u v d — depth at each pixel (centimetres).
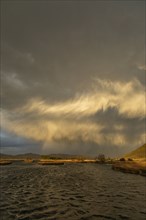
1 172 6128
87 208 1736
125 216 1497
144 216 1498
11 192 2608
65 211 1645
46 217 1484
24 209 1719
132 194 2394
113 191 2619
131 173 5216
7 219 1444
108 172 5800
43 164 11806
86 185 3206
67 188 2912
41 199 2128
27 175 5084
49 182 3647
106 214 1553
